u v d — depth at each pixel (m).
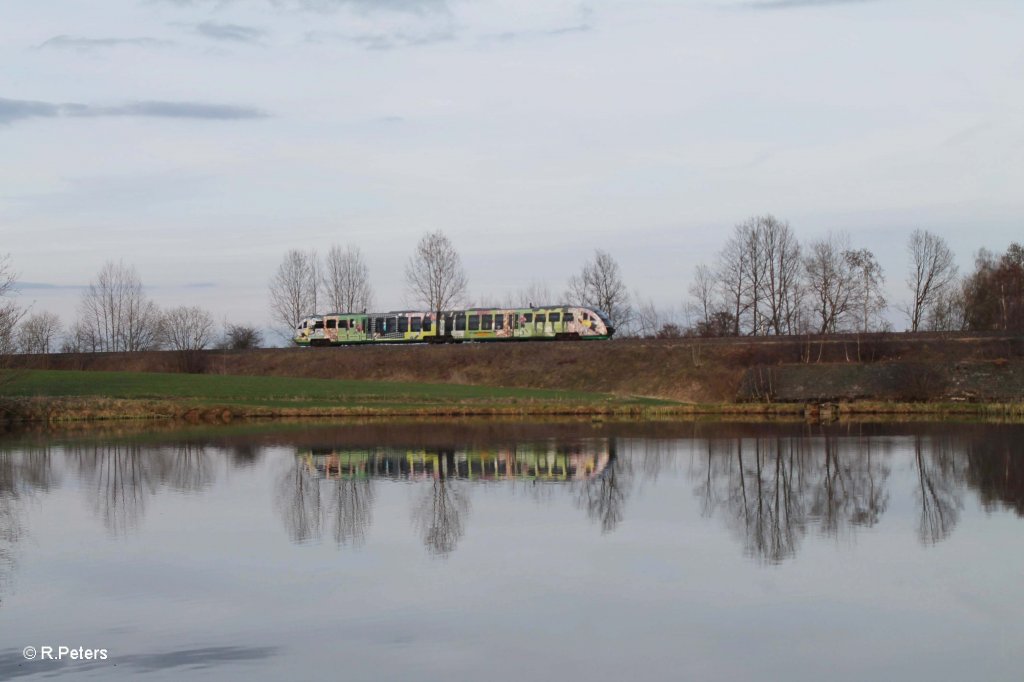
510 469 45.81
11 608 23.16
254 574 25.95
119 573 26.06
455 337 106.06
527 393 90.88
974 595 24.05
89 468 45.97
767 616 22.58
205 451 53.22
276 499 37.09
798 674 19.25
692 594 24.16
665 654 20.19
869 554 28.19
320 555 28.00
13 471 45.00
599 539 30.08
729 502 36.69
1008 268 117.06
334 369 107.44
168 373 104.38
